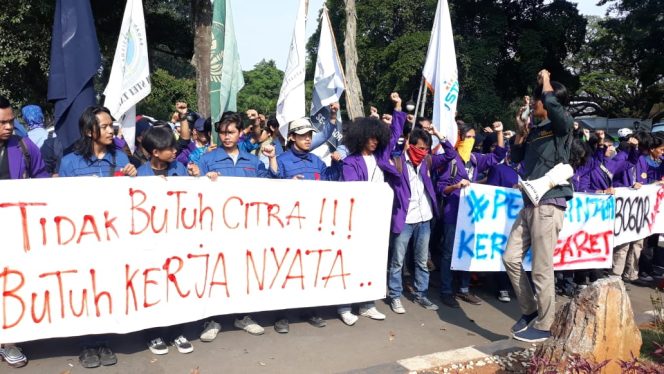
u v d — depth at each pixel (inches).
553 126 175.2
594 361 145.9
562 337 156.1
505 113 1023.0
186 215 172.7
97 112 169.0
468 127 266.4
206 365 164.7
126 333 174.2
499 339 199.3
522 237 184.2
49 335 154.7
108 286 161.3
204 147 240.4
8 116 160.6
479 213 229.0
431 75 265.9
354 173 207.0
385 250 208.2
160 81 966.4
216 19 264.8
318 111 269.9
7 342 150.1
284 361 170.2
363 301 205.2
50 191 154.0
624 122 1282.0
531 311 184.2
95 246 159.5
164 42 791.7
